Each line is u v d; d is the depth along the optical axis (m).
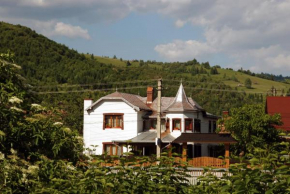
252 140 40.94
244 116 41.38
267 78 176.88
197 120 51.16
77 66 125.25
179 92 51.22
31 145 13.01
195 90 102.06
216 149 52.03
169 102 53.75
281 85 158.38
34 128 12.73
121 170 11.48
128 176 11.52
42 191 11.27
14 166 11.95
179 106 49.94
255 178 10.33
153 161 11.70
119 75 126.94
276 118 40.81
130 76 127.94
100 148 50.50
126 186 11.27
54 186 11.48
